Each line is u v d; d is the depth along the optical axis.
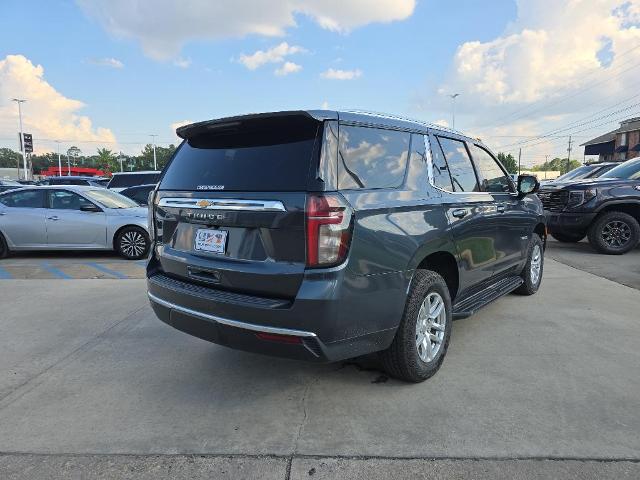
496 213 4.52
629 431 2.80
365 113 3.27
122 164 104.06
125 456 2.66
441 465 2.52
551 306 5.41
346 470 2.50
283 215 2.74
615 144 46.09
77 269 8.16
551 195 9.52
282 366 3.85
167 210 3.46
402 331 3.23
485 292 4.64
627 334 4.46
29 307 5.68
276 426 2.94
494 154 4.96
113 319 5.19
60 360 4.05
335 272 2.70
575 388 3.36
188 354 4.15
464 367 3.75
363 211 2.87
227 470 2.52
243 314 2.84
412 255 3.19
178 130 3.54
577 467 2.48
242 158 3.10
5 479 2.46
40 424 3.00
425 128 3.81
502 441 2.72
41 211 9.25
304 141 2.89
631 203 8.73
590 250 9.60
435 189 3.66
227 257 3.02
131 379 3.66
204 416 3.08
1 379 3.68
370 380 3.56
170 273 3.51
